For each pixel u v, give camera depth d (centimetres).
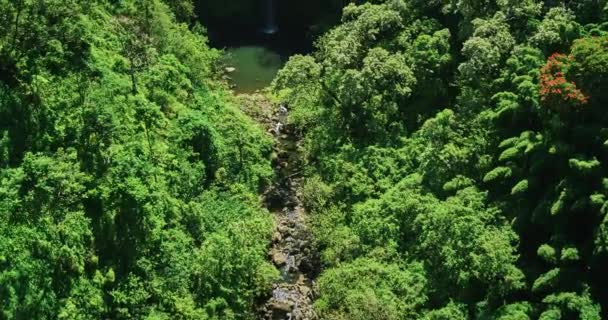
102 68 6153
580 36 5772
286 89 7525
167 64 6875
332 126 6875
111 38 6688
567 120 5103
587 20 6081
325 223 6084
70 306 4844
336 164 6506
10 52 5672
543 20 6059
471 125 5900
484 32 6056
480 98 5997
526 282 4891
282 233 6338
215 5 9344
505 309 4797
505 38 5978
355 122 6738
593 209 4766
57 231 4988
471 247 5072
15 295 4641
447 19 6944
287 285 5891
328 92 6831
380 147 6438
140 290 5197
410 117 6600
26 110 5494
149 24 7194
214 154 6494
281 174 6925
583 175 4841
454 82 6581
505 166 5409
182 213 5816
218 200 6197
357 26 6781
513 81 5669
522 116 5484
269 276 5762
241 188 6381
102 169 5441
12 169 5122
